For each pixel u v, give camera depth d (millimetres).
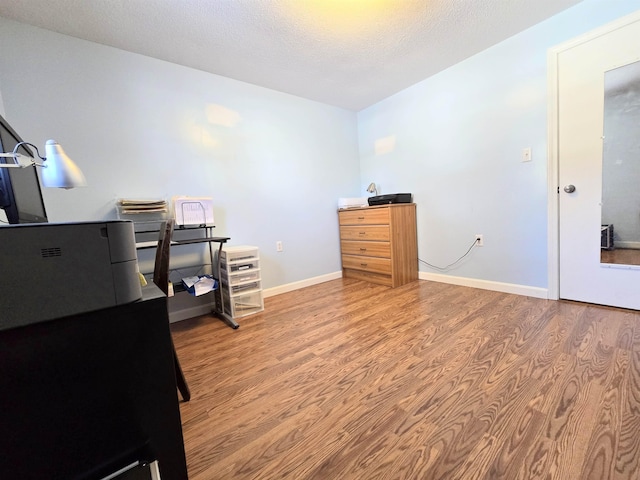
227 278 2303
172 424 762
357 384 1344
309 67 2504
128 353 702
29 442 600
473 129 2602
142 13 1740
